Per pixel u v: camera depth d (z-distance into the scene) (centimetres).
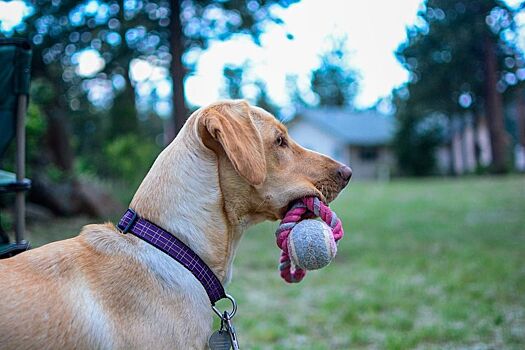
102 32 918
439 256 813
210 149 224
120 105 1700
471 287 626
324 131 4106
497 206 1400
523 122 3581
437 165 3148
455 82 3056
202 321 209
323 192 245
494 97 2841
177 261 212
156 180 224
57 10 870
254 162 213
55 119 1128
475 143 3488
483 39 2791
